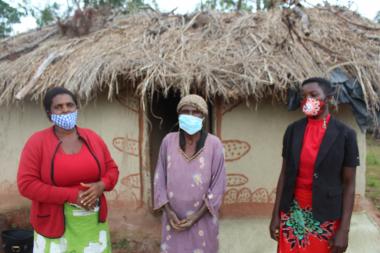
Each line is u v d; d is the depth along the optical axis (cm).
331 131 270
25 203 612
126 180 571
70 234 280
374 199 711
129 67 483
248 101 528
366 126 501
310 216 282
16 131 633
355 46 544
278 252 310
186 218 298
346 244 276
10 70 586
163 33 585
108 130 572
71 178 271
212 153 299
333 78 478
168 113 792
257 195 552
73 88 494
